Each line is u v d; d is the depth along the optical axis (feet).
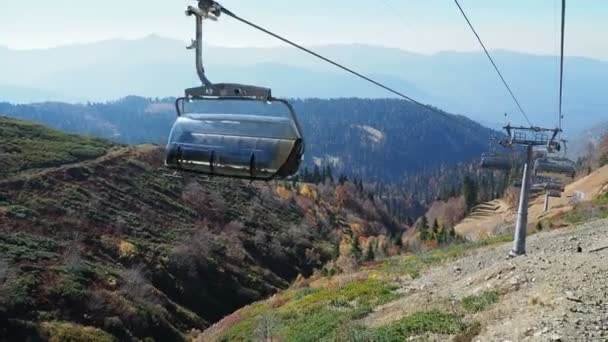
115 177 299.58
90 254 209.97
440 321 56.75
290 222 367.86
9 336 135.13
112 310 169.37
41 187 251.19
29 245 192.95
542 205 300.81
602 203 159.63
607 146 419.13
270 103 26.17
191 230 282.77
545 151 84.28
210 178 28.94
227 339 98.53
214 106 28.78
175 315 198.39
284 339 76.02
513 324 46.62
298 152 26.09
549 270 62.44
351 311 77.51
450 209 459.32
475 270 84.33
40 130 347.77
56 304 158.81
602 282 53.16
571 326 41.65
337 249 320.09
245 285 254.68
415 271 99.96
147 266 223.10
